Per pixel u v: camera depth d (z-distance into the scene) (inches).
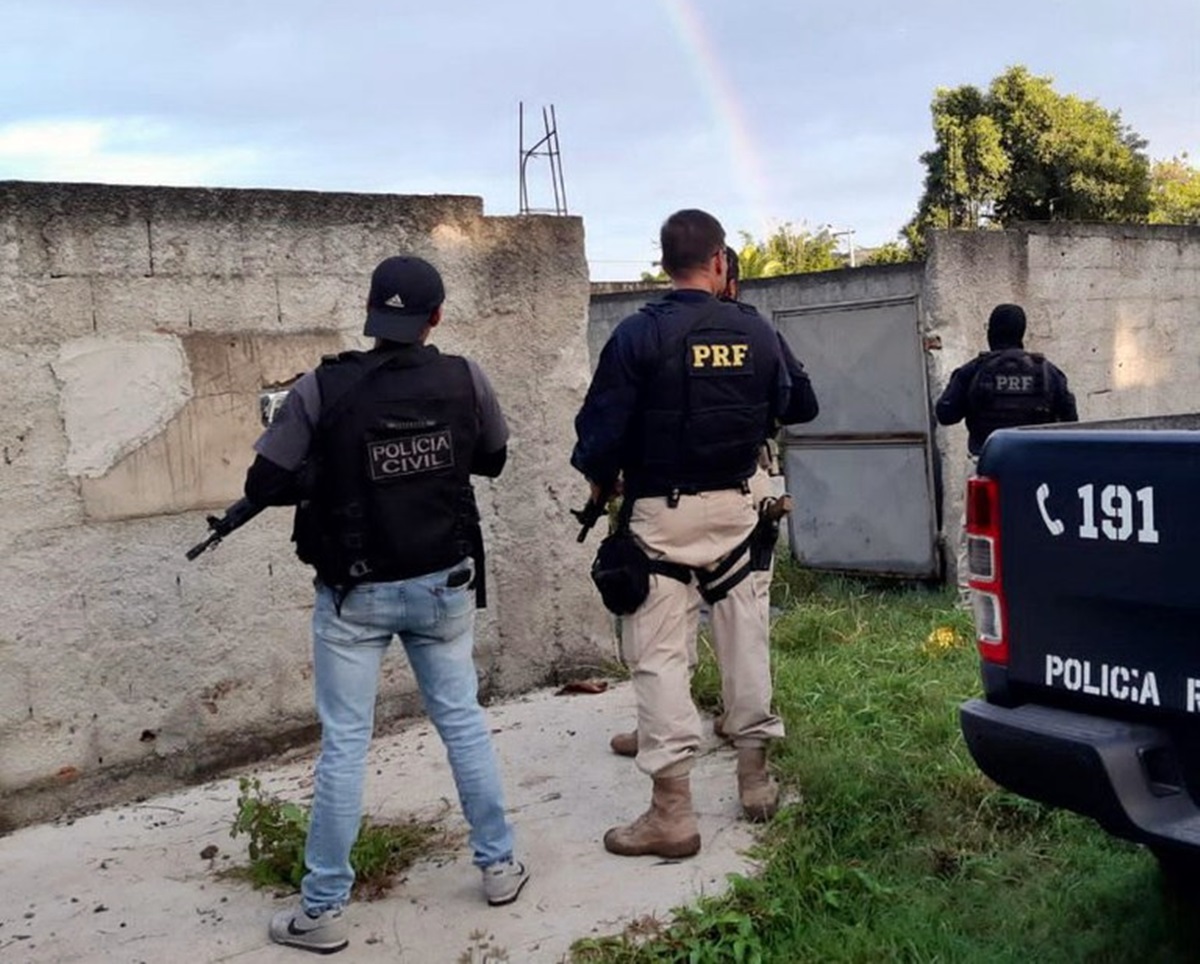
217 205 182.5
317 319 193.5
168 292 178.4
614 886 143.3
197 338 181.3
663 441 145.3
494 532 215.8
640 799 169.8
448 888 145.5
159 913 142.2
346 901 134.9
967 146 1028.5
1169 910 129.3
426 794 174.4
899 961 123.6
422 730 204.5
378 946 132.6
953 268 319.6
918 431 331.3
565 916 136.9
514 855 148.6
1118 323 369.1
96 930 138.6
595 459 145.6
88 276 171.2
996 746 115.3
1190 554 102.1
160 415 178.2
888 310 335.0
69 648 171.8
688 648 154.2
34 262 166.6
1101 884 135.6
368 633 131.1
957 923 130.5
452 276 208.5
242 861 155.8
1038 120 1029.8
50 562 169.6
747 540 153.1
